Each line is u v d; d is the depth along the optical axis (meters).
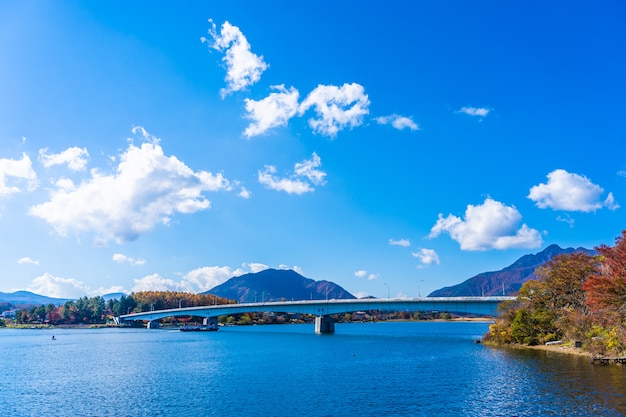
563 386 60.66
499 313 142.75
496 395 58.38
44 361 114.25
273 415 52.81
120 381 79.44
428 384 69.44
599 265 108.06
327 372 85.88
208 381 77.25
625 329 80.12
